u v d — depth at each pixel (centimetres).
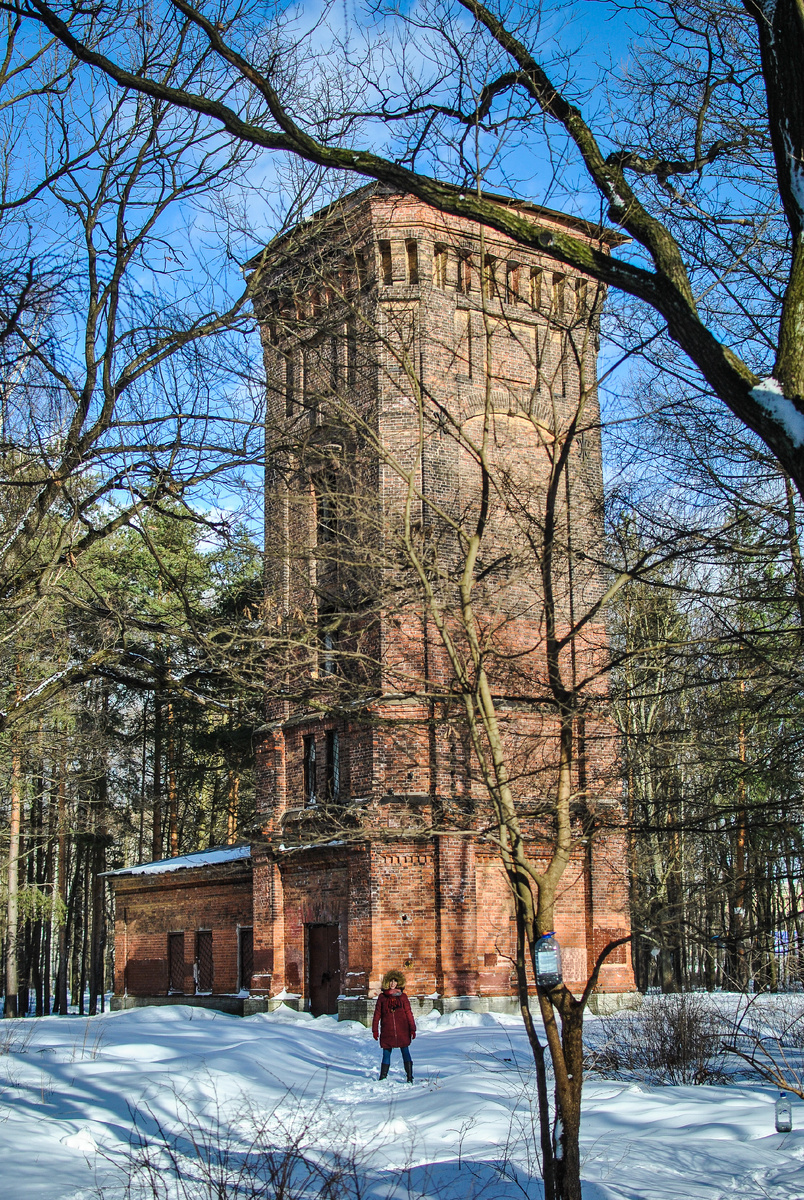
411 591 879
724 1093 1335
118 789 4400
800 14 602
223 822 5238
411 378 898
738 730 1200
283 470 1003
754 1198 857
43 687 1034
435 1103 1284
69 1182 925
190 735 4238
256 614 1681
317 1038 2105
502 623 959
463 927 2473
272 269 1045
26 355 1016
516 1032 2183
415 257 2550
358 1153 1054
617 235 974
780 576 1116
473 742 756
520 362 2583
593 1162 983
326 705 896
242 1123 1223
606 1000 2578
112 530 1030
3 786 3834
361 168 694
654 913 764
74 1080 1408
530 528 982
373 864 2489
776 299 1185
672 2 1109
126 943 3612
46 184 988
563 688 771
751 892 972
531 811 801
